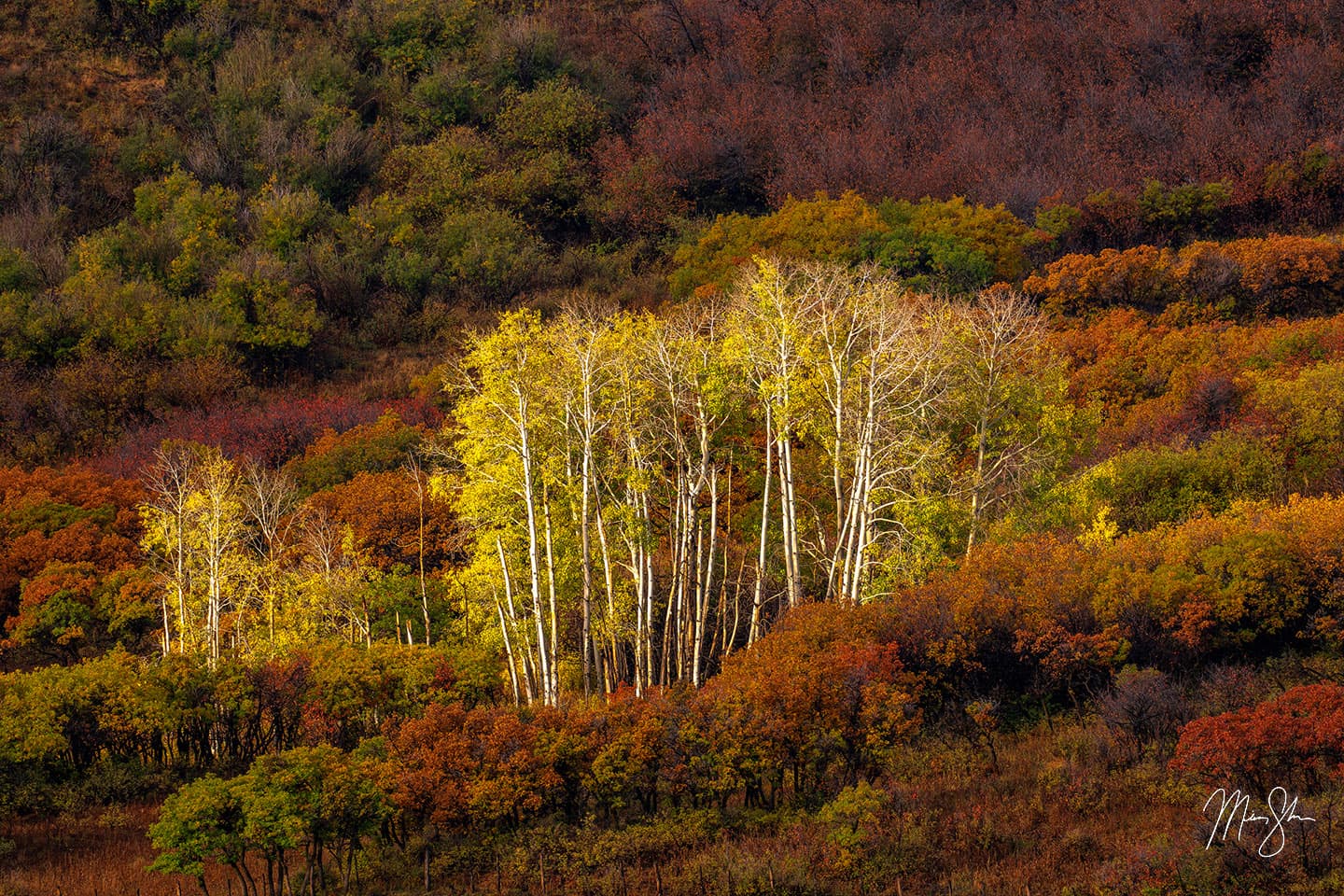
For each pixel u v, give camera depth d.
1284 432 63.47
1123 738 38.53
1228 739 32.94
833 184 140.62
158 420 101.31
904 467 50.91
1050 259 115.88
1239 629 44.75
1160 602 44.00
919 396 53.22
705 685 47.09
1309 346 77.75
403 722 39.91
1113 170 131.12
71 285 117.81
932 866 33.31
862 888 32.47
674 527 55.53
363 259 131.75
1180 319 92.56
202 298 120.12
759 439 62.97
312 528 64.19
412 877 35.88
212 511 59.78
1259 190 124.81
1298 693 34.03
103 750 46.56
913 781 38.38
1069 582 45.00
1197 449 63.56
